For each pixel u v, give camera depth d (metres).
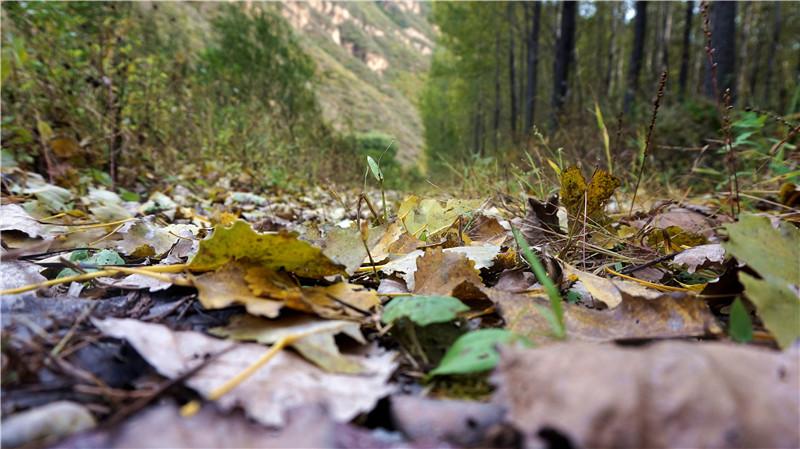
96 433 0.11
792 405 0.11
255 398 0.13
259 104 1.79
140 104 0.97
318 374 0.15
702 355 0.12
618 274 0.28
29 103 0.74
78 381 0.15
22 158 0.68
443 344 0.18
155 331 0.16
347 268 0.24
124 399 0.14
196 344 0.16
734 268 0.21
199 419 0.12
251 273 0.21
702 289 0.23
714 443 0.10
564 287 0.25
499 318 0.21
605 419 0.11
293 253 0.21
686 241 0.36
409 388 0.16
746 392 0.11
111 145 0.80
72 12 0.89
